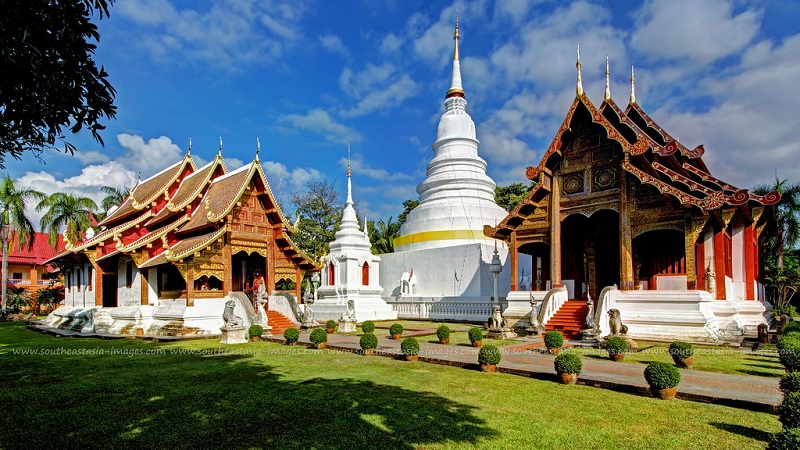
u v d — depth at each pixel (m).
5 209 39.16
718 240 20.03
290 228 24.72
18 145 7.30
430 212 37.31
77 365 13.38
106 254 25.05
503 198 52.03
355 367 12.69
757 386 10.17
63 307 29.81
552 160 22.52
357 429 7.27
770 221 27.89
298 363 13.37
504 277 32.75
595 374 11.48
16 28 5.86
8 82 6.09
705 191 18.11
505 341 18.53
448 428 7.31
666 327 18.73
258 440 6.82
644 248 22.20
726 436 7.00
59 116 6.79
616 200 20.75
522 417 7.91
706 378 11.15
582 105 21.25
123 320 23.09
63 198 40.72
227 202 22.58
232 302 18.80
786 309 38.06
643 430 7.26
